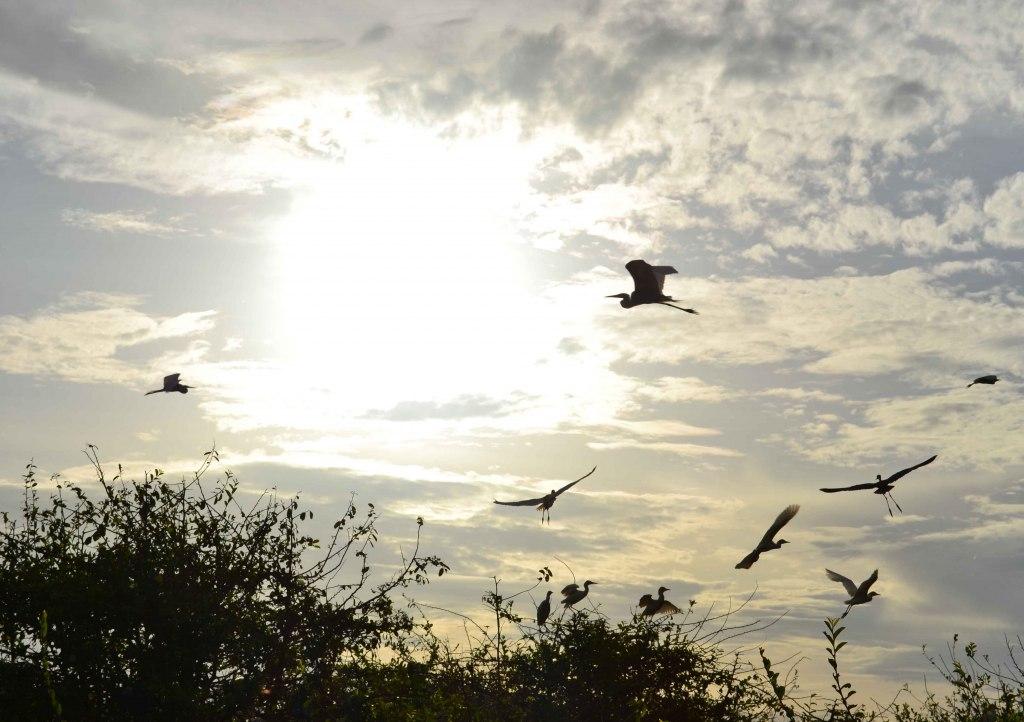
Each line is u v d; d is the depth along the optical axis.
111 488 16.56
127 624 15.11
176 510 16.70
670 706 17.77
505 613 18.27
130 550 15.77
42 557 15.65
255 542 16.64
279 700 16.06
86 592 14.44
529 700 18.00
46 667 9.87
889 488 11.94
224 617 15.57
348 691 16.33
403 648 17.03
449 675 17.56
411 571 17.09
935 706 17.20
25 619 14.83
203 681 15.52
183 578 15.78
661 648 17.88
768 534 11.94
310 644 16.25
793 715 11.59
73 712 14.33
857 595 11.43
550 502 17.75
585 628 18.22
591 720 17.92
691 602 18.27
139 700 14.88
